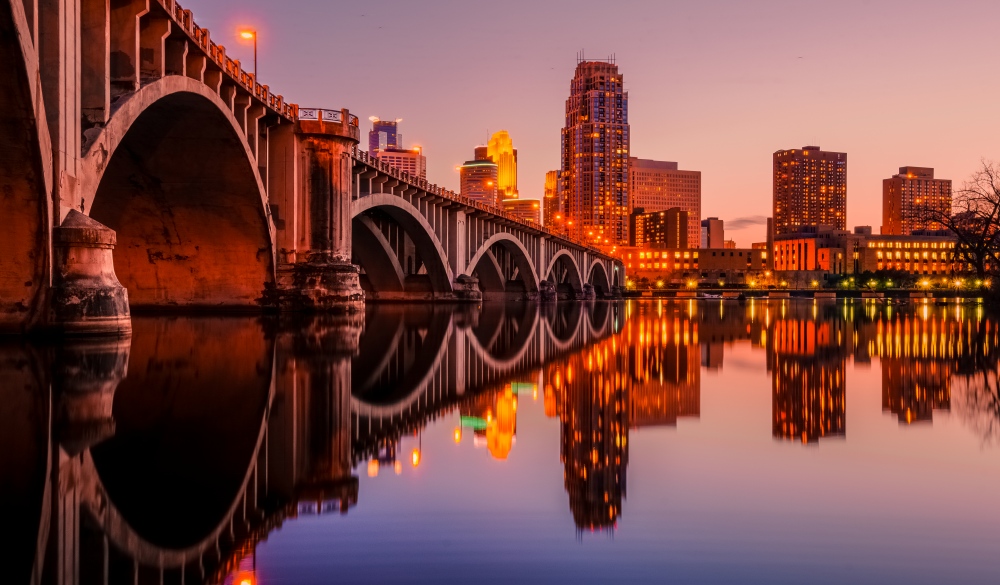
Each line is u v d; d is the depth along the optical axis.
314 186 45.31
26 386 14.55
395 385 16.70
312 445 10.24
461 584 5.64
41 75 21.38
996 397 15.09
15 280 21.92
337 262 45.34
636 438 11.03
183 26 30.27
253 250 43.03
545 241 112.81
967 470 8.98
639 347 27.89
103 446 9.77
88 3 24.59
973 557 6.12
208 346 23.30
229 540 6.49
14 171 20.62
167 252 43.28
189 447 9.88
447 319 48.09
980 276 80.44
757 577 5.75
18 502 7.39
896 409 13.62
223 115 34.50
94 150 23.94
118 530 6.66
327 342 26.19
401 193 62.12
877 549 6.32
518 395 15.48
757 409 13.69
